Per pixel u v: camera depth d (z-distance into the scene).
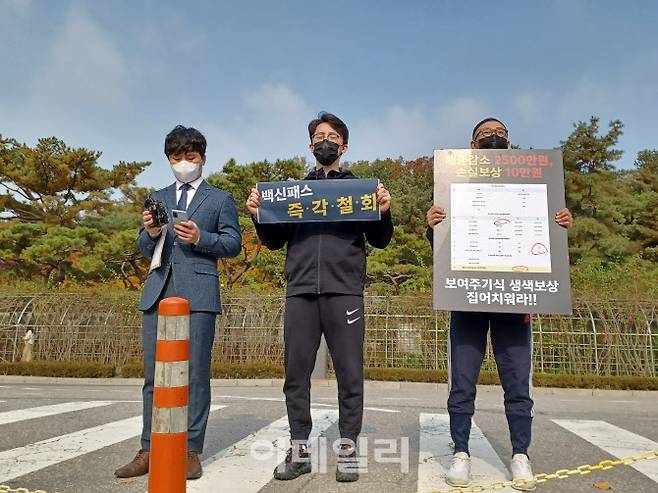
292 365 3.17
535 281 3.09
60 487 2.82
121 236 18.72
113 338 13.52
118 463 3.29
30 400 6.63
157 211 3.20
